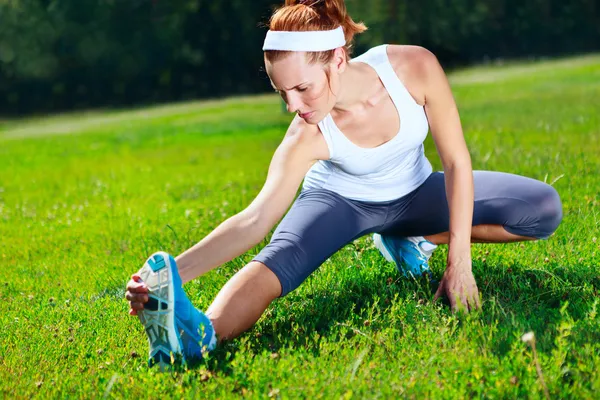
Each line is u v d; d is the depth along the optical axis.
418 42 45.22
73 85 43.16
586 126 11.74
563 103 16.17
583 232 5.09
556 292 4.09
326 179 4.09
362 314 3.98
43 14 42.62
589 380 2.96
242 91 43.41
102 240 6.56
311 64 3.34
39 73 42.78
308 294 4.32
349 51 3.72
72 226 7.42
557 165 7.71
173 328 3.35
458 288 3.81
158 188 9.81
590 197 6.12
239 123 19.22
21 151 17.05
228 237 3.63
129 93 43.53
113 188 10.08
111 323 4.15
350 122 3.76
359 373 3.14
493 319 3.63
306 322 3.91
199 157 13.59
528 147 9.49
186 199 8.57
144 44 43.28
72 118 30.42
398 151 3.89
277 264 3.70
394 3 43.66
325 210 3.98
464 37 46.28
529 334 2.77
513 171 7.70
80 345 3.84
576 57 37.97
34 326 4.24
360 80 3.69
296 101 3.43
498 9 47.75
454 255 3.88
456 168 3.89
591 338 3.34
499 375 3.00
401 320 3.74
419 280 4.34
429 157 9.67
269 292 3.66
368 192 4.06
